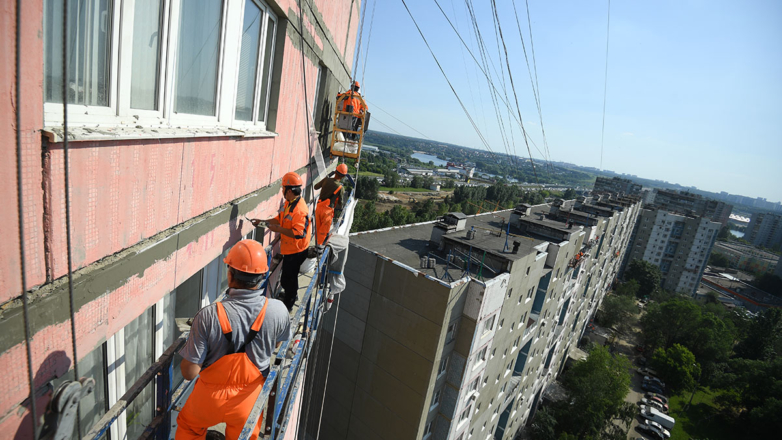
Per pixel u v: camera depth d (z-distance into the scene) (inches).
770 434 1914.4
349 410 791.7
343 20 490.6
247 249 120.5
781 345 2805.1
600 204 2301.9
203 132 152.9
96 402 135.5
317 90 414.0
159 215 134.6
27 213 80.0
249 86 218.5
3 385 79.0
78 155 92.1
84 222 97.3
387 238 922.7
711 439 1967.3
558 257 1071.6
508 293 805.2
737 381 2241.6
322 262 256.2
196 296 205.9
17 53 66.7
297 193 226.8
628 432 1921.8
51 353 92.4
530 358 1261.1
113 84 109.5
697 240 3954.2
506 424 1279.5
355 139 517.3
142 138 114.7
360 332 756.6
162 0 127.0
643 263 3794.3
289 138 299.7
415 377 687.7
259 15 215.2
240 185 211.8
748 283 5674.2
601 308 3134.8
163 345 179.2
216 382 117.1
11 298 79.0
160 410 129.5
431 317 654.5
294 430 321.1
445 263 792.9
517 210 1390.3
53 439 93.0
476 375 801.6
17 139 69.2
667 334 2696.9
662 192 5605.3
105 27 104.6
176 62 139.8
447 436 776.3
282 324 125.8
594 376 1727.4
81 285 99.3
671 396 2305.6
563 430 1673.2
